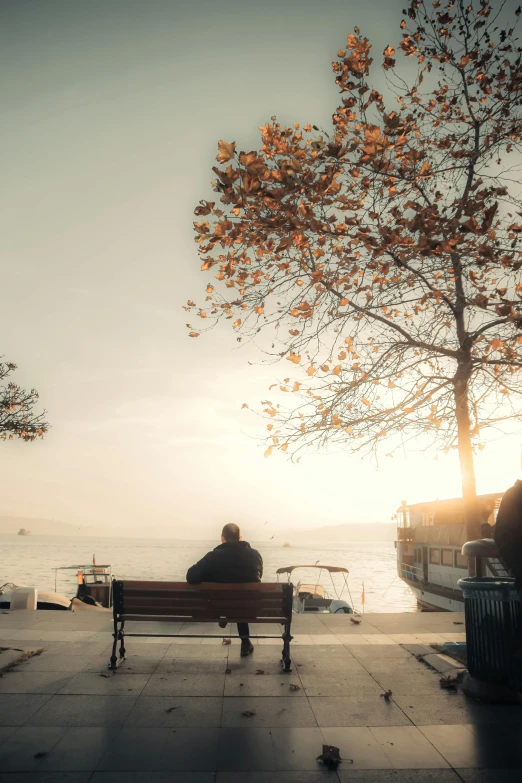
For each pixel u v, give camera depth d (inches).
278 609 274.1
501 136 292.4
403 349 307.9
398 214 250.5
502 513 213.9
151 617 271.9
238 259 280.8
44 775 159.3
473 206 231.6
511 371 306.8
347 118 275.4
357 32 265.6
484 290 286.2
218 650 308.2
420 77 310.5
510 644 227.9
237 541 301.0
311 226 248.1
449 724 200.5
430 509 1171.3
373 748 180.4
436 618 420.5
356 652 306.0
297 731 193.6
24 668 262.8
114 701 220.1
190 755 173.8
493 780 159.3
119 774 160.9
